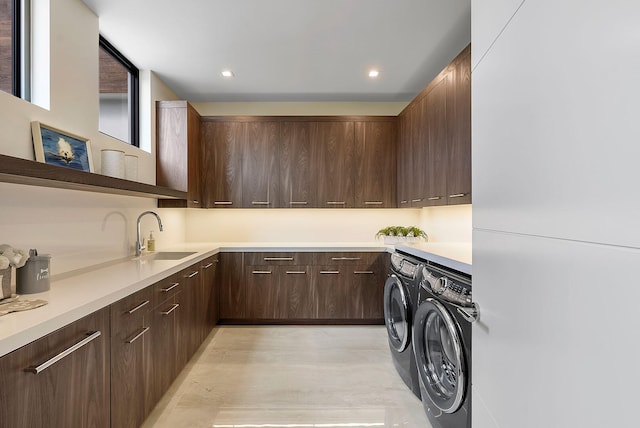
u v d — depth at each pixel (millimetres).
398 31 2604
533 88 659
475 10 967
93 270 2158
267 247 3695
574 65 535
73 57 2154
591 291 497
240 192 3893
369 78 3484
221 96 4004
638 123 418
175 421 2004
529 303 673
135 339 1772
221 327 3637
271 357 2883
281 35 2650
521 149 708
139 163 3098
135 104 3256
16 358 1042
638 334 416
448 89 2582
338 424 1988
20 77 1905
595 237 489
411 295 2219
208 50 2885
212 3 2252
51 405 1187
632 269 425
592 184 495
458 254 2029
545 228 617
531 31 665
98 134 2420
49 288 1594
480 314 927
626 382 432
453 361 1639
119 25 2498
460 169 2383
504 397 782
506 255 776
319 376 2557
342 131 3936
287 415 2070
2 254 1435
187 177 3459
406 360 2363
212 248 3482
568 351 549
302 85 3664
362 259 3707
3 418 998
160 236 3488
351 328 3609
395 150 3949
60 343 1229
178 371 2432
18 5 1909
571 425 539
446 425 1690
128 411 1714
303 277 3697
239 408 2141
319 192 3920
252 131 3898
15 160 1293
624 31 438
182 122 3459
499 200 813
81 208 2207
